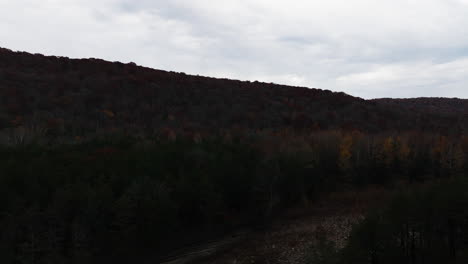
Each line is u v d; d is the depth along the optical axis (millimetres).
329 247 20000
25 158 25609
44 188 22141
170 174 28281
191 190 27625
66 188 22391
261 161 34906
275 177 34062
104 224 22719
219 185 30359
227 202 31469
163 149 32500
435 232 19844
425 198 19797
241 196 32938
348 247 18906
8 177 21625
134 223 24031
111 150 30438
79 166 25641
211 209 28500
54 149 29188
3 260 19203
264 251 26797
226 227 30781
